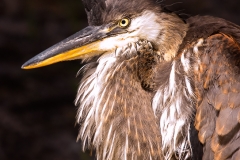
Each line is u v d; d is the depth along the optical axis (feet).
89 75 29.84
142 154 28.02
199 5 65.41
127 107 28.12
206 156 25.90
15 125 51.98
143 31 28.96
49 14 63.77
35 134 51.47
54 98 54.44
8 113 52.95
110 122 28.27
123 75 28.48
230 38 27.55
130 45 29.09
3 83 55.72
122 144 28.17
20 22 62.59
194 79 27.17
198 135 26.25
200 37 28.12
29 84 55.67
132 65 28.66
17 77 56.24
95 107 28.71
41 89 55.16
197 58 27.37
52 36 61.31
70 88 55.16
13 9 63.98
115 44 29.35
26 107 53.78
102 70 28.91
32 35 60.95
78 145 50.19
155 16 28.96
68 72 57.00
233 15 64.54
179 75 27.68
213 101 26.09
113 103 28.25
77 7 64.03
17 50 59.31
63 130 51.88
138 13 29.12
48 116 53.11
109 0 29.73
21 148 50.29
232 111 25.54
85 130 29.73
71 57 29.86
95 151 31.99
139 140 27.96
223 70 26.27
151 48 28.86
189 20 29.99
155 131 27.91
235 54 26.58
